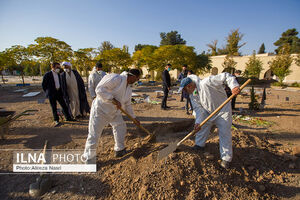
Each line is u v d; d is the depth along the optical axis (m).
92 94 4.48
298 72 22.14
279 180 2.65
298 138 4.10
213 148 3.16
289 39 43.94
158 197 2.11
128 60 19.55
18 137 3.92
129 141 3.71
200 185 2.29
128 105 3.12
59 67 4.83
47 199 2.19
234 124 5.06
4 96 10.27
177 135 4.15
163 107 6.88
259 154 3.13
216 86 2.62
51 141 3.74
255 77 21.91
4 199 2.17
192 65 19.94
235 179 2.53
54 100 4.73
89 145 2.78
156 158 2.66
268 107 7.41
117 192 2.27
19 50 14.04
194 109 2.98
